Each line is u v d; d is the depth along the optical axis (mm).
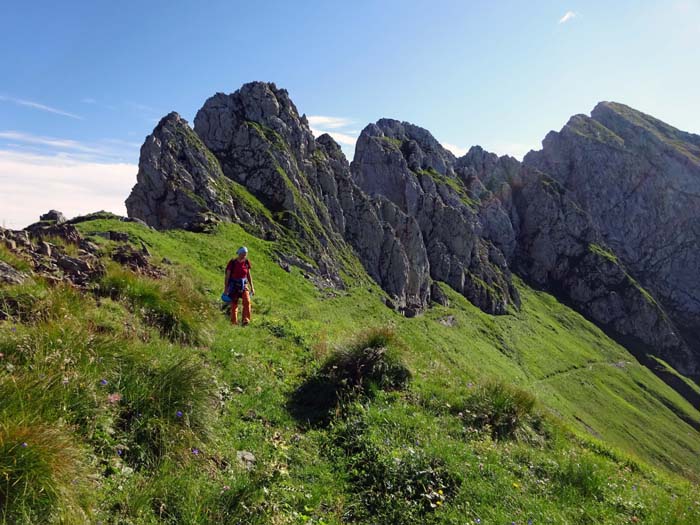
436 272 126438
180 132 69500
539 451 10008
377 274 100562
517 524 6480
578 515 7355
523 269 171500
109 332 8148
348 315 46250
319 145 111500
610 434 79688
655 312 154000
